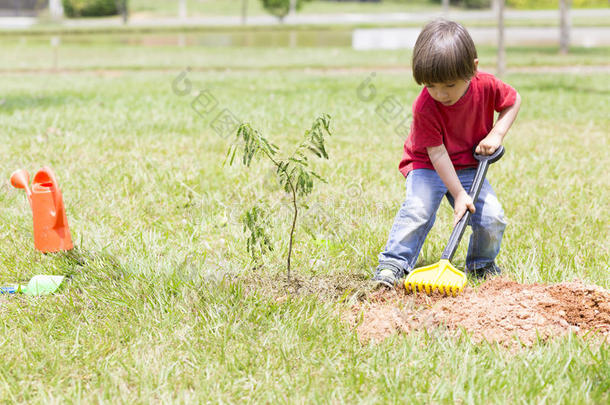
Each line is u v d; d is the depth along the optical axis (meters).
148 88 10.90
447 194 3.29
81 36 29.61
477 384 2.26
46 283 3.12
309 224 3.87
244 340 2.59
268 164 5.48
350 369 2.38
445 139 3.10
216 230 3.89
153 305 2.87
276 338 2.60
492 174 5.27
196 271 3.18
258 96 9.81
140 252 3.50
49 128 6.88
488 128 3.16
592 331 2.62
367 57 17.48
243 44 24.39
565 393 2.19
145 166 5.31
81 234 3.70
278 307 2.84
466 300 2.83
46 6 46.16
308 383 2.30
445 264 2.95
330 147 6.29
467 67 2.71
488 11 53.91
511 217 4.18
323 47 22.16
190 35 30.03
